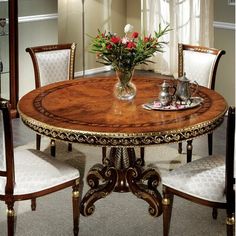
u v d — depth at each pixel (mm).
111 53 2977
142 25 7121
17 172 2805
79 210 3117
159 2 6875
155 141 2619
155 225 3092
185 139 2680
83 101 3145
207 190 2686
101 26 6977
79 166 3889
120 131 2617
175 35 6812
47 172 2832
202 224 3090
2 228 3061
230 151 2529
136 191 3141
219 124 2869
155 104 2998
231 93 4988
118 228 3059
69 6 6512
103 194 3146
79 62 6859
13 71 5035
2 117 2574
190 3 6570
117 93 3156
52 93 3320
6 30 4941
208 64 3842
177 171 2840
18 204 3346
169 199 2846
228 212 2670
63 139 2682
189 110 2951
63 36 6539
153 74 7078
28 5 5133
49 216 3195
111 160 3270
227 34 4883
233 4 4758
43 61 3945
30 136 4594
